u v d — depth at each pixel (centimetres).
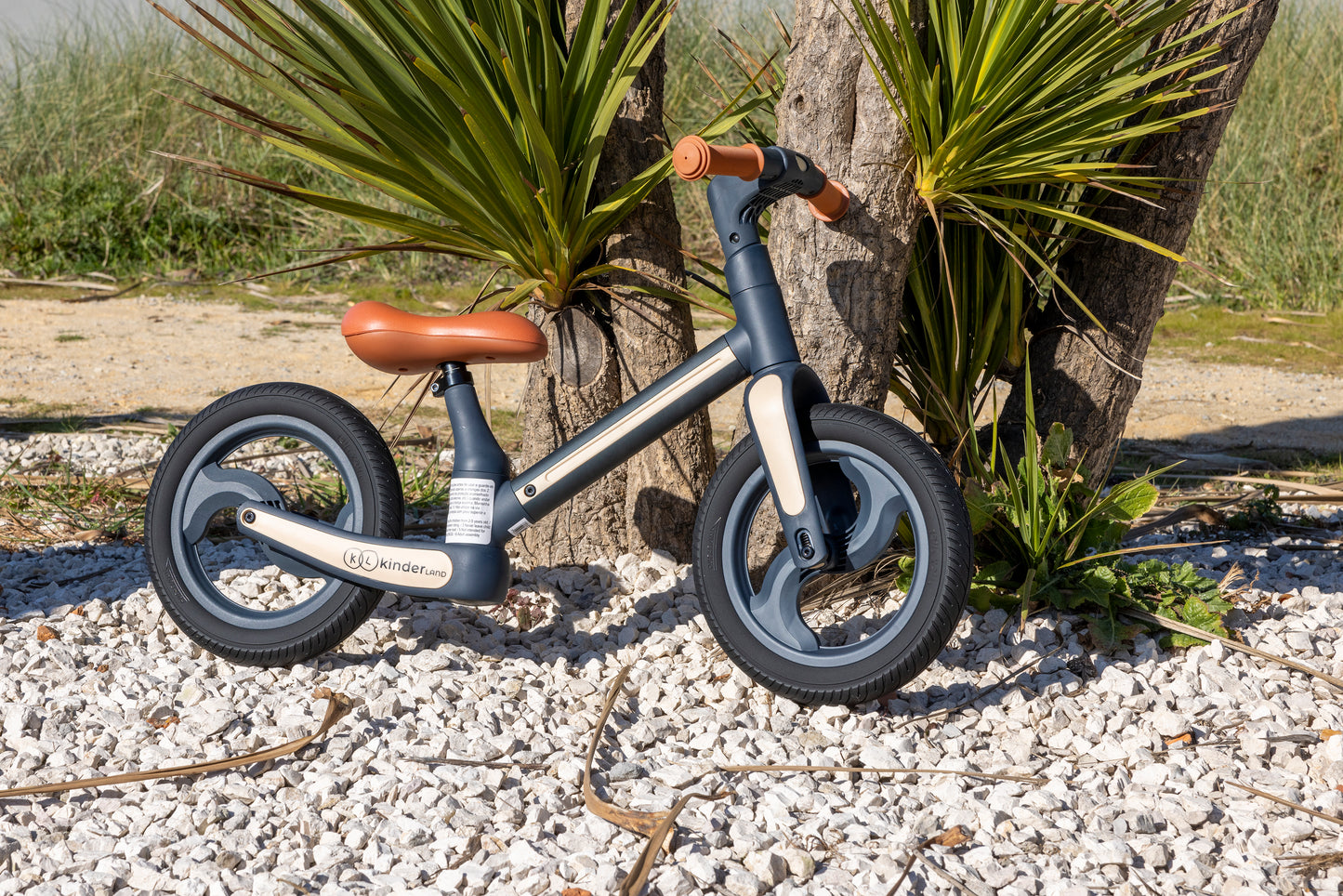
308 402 255
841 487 237
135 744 217
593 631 275
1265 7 278
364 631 263
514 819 195
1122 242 295
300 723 223
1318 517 396
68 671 245
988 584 270
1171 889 177
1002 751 220
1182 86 256
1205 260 915
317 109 271
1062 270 311
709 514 239
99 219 984
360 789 203
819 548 220
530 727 229
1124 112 248
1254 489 425
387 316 238
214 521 365
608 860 183
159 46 1076
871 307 269
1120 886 178
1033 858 185
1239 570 289
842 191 246
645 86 293
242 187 1008
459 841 186
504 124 262
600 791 205
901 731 227
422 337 237
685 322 300
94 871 180
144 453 465
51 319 799
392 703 230
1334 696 238
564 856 183
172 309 851
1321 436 533
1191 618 259
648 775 211
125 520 363
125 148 1041
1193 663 247
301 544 244
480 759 214
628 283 292
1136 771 211
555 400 300
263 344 725
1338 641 257
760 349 227
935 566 218
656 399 233
